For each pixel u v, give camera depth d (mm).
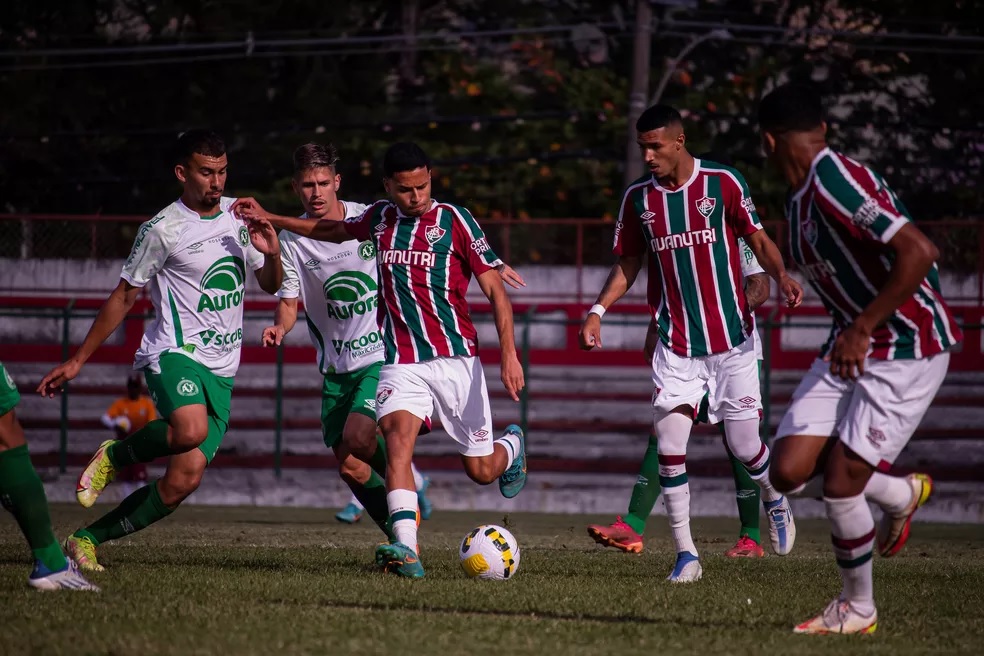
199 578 20562
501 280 22688
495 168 95625
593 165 95125
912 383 16469
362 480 25969
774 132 16875
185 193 23438
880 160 98000
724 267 23156
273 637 14945
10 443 18109
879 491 16828
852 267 16531
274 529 39031
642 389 77250
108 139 99125
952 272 79188
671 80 97625
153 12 99125
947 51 93812
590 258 85000
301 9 99000
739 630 16391
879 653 14938
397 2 100000
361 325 25688
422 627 15898
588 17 99688
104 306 22875
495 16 100375
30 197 99688
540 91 98938
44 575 18578
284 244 25969
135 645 14250
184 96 99188
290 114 98938
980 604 20031
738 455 24047
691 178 23000
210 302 23375
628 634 15812
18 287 83500
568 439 71750
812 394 17188
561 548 32719
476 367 22750
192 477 23219
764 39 98750
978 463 67625
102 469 23094
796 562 27375
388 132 97688
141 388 61312
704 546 35000
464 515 53875
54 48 99125
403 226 22531
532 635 15539
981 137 97375
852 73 98500
